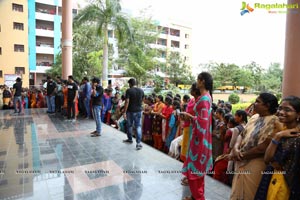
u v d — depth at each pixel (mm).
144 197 3117
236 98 11906
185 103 5258
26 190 3268
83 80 9156
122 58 17672
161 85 18156
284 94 3705
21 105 10164
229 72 19094
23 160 4465
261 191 1895
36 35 28359
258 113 2096
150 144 6348
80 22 11445
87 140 5898
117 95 8281
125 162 4387
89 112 8945
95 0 11477
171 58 23312
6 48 24422
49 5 29359
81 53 18516
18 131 6773
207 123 2672
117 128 7660
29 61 27234
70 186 3406
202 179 2744
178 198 3100
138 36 17438
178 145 4789
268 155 1811
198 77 2775
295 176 1711
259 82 18812
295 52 3543
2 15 24062
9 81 18641
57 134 6480
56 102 9922
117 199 3061
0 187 3350
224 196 3146
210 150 2729
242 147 2119
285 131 1761
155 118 5988
